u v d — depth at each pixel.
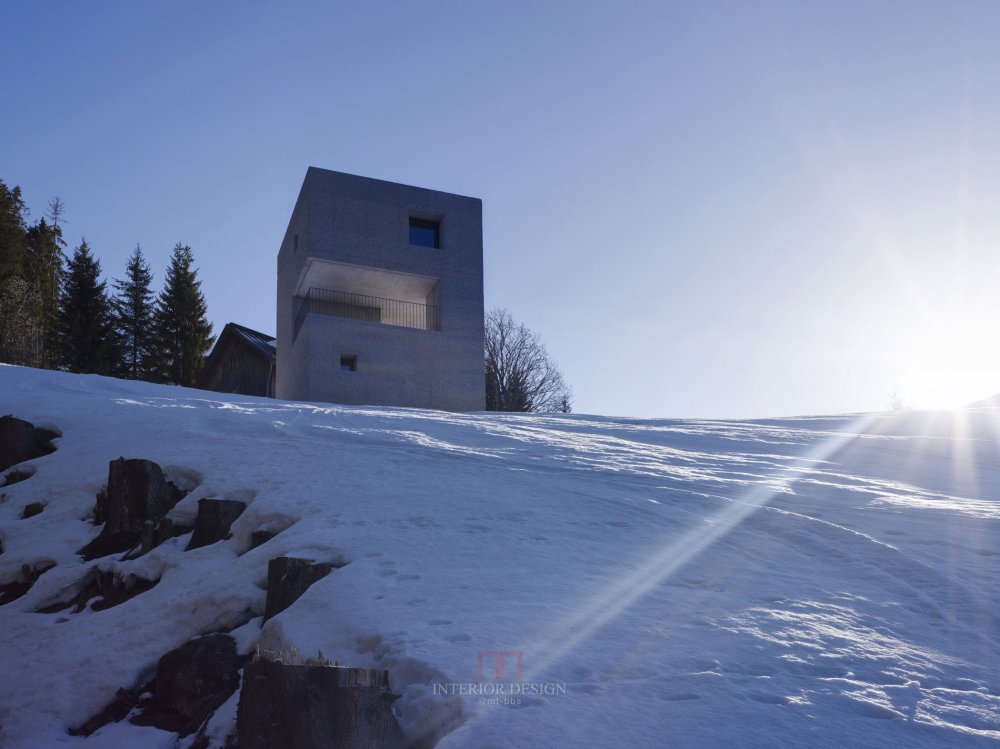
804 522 8.98
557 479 11.11
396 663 5.31
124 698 7.17
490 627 5.84
